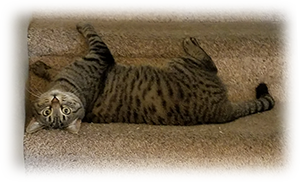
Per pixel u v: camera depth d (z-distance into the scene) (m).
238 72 1.72
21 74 1.48
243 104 1.67
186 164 1.49
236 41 1.67
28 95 1.62
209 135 1.47
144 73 1.65
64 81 1.59
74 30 1.66
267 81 1.74
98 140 1.43
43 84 1.69
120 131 1.49
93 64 1.62
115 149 1.42
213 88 1.62
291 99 1.77
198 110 1.58
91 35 1.63
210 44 1.67
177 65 1.65
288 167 1.52
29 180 1.50
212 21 1.87
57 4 1.79
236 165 1.50
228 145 1.45
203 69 1.65
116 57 1.71
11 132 1.27
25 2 1.58
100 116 1.62
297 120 1.60
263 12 1.86
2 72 1.17
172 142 1.44
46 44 1.65
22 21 1.51
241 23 1.87
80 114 1.55
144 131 1.50
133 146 1.43
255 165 1.50
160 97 1.60
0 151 1.15
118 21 1.84
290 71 1.72
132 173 1.51
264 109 1.69
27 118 1.56
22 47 1.51
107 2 1.81
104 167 1.49
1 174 1.15
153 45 1.68
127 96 1.62
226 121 1.62
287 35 1.70
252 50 1.68
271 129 1.52
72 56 1.71
